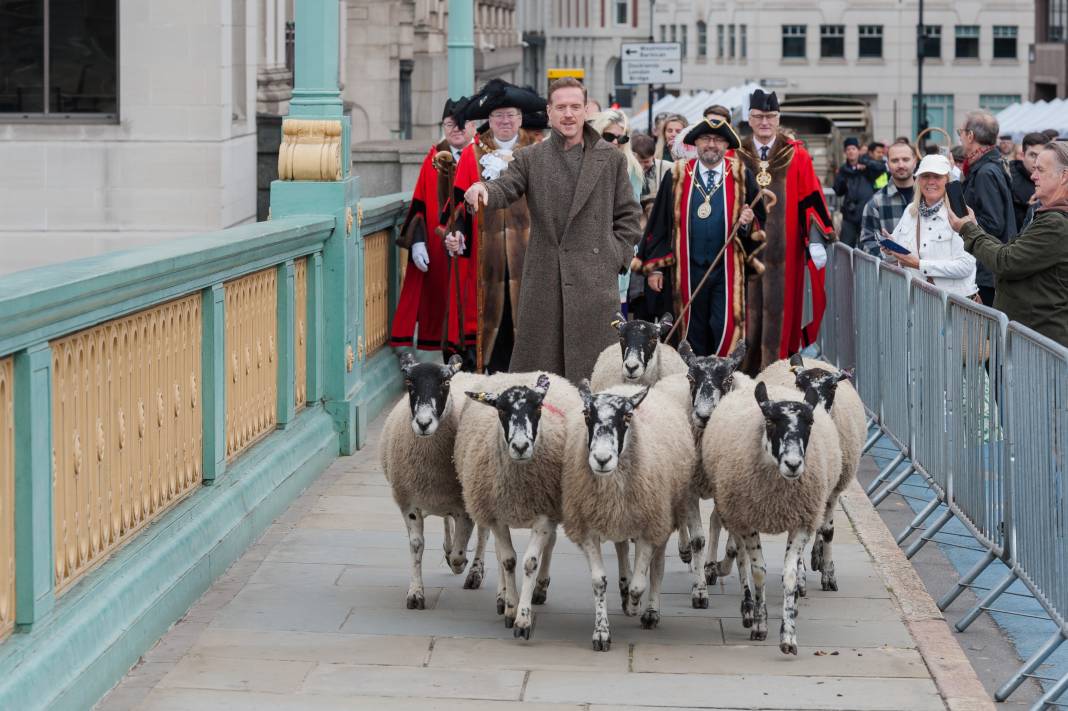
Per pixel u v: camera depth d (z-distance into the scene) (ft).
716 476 24.79
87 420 22.31
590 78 348.59
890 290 38.45
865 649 24.17
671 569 29.14
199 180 53.62
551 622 25.59
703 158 39.99
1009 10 261.85
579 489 23.76
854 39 269.03
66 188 53.62
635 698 21.90
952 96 266.36
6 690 18.81
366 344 44.45
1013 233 40.91
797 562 24.18
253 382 31.94
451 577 28.22
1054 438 23.34
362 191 56.85
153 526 25.34
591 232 35.50
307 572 28.17
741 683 22.56
